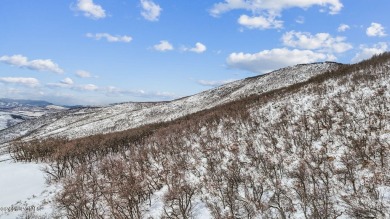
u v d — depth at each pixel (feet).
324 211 24.93
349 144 36.86
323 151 37.01
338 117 48.29
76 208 35.24
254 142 49.11
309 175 31.60
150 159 56.24
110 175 47.06
